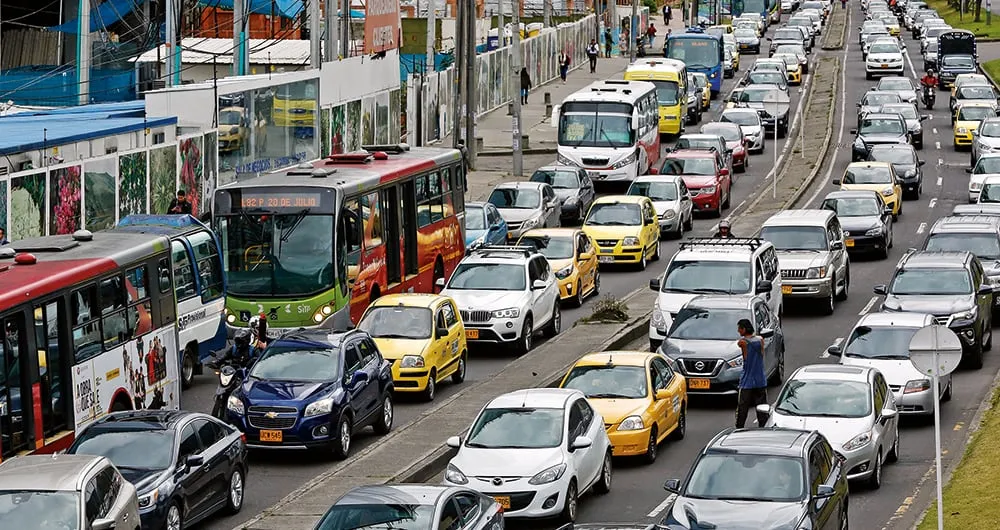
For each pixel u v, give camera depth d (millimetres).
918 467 41219
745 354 43969
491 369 54344
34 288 36719
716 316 49844
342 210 53219
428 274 62844
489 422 37062
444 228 65188
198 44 112125
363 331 45969
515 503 35000
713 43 147625
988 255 61500
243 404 41375
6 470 29188
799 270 62469
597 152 94750
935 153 110625
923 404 45250
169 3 80875
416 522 28266
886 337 47281
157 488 32625
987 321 55469
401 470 39656
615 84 102188
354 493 29406
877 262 74062
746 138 112875
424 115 108875
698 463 32312
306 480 40156
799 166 105625
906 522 35688
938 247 62188
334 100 84812
